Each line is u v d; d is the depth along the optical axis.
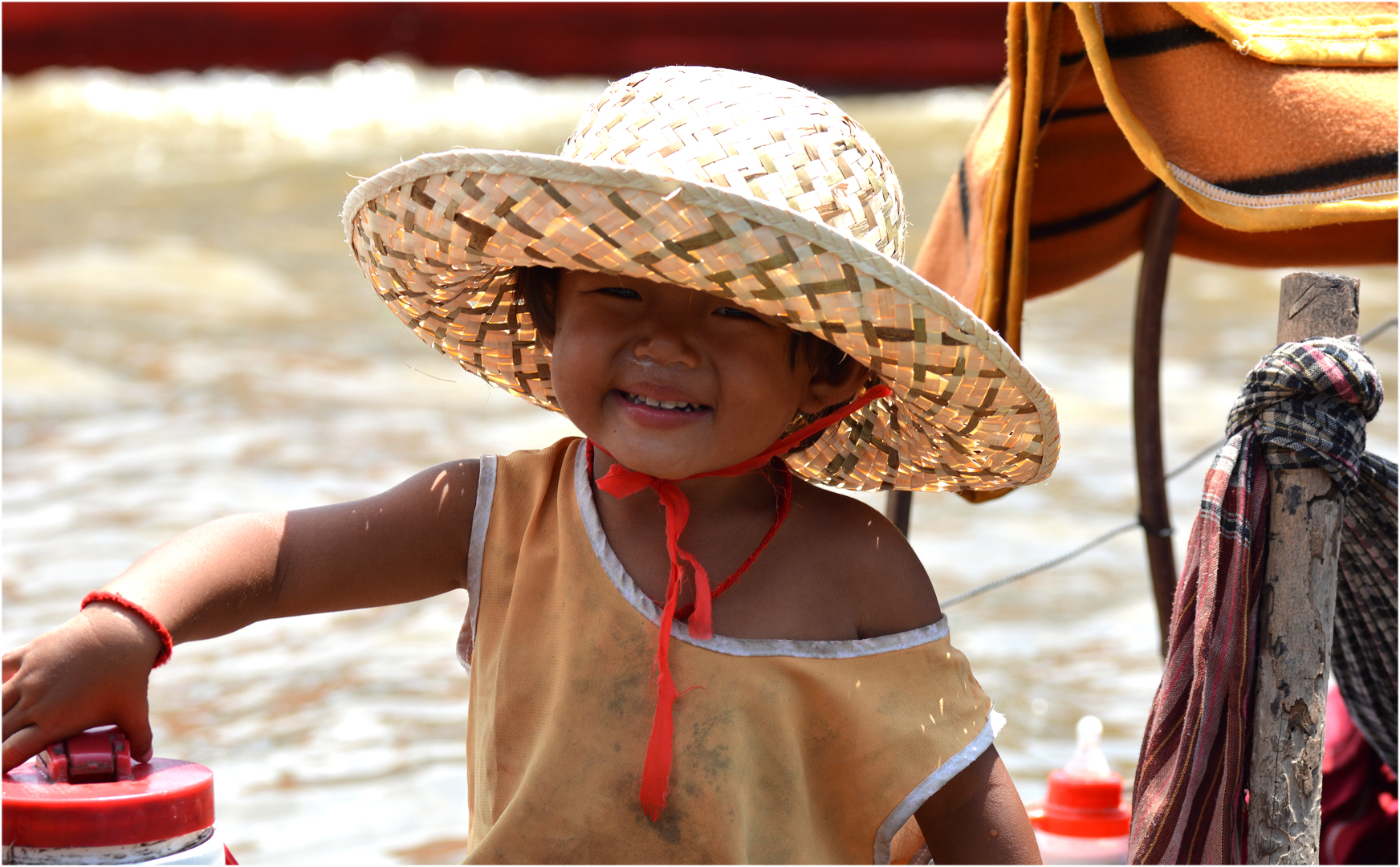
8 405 8.91
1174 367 11.17
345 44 31.80
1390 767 2.60
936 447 2.16
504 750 2.07
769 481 2.13
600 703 2.01
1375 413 2.09
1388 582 2.35
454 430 8.68
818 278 1.72
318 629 5.46
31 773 1.86
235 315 12.75
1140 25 2.44
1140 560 6.46
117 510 6.69
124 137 25.52
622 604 2.03
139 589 1.93
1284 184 2.24
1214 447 3.45
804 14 32.25
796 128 1.90
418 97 30.05
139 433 8.36
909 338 1.81
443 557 2.19
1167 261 3.24
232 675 4.92
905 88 32.50
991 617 5.68
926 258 3.19
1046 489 7.64
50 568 5.74
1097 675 5.04
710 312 1.87
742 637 2.02
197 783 1.83
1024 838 2.08
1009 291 2.58
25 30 30.38
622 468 1.99
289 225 18.20
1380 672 2.49
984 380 1.88
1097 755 3.18
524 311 2.24
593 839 1.98
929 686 2.08
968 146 3.11
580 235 1.73
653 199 1.66
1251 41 2.30
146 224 17.72
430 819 3.73
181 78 31.20
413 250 2.01
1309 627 2.03
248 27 31.53
